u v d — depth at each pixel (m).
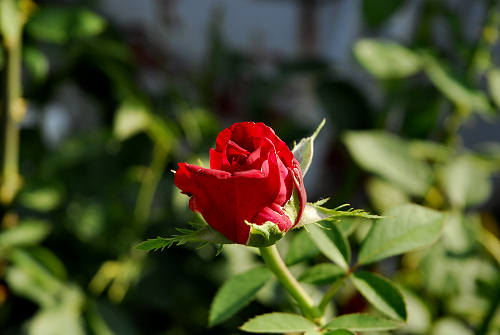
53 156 0.79
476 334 0.61
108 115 0.98
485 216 1.02
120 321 0.68
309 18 1.11
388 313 0.45
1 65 0.63
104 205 0.79
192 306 0.72
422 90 0.85
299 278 0.48
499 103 0.71
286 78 1.00
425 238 0.47
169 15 1.11
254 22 1.12
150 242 0.41
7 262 0.72
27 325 0.71
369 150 0.68
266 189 0.40
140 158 0.85
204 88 1.02
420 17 0.88
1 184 0.67
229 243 0.41
